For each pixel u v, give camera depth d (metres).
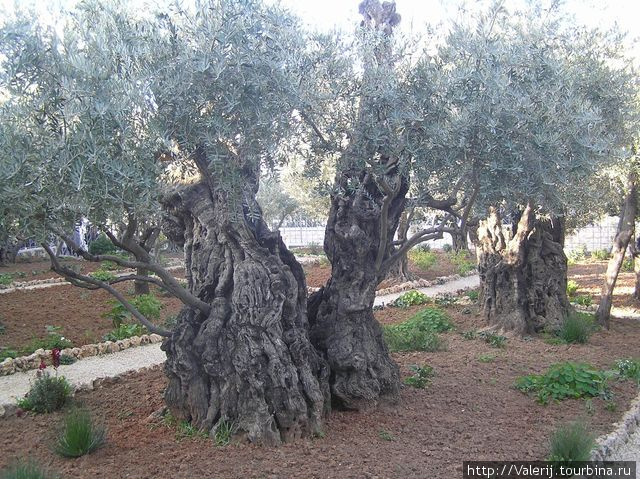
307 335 6.28
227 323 5.84
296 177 8.36
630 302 14.75
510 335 10.80
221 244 6.11
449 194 6.34
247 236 6.01
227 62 4.84
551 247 11.28
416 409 6.66
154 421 6.23
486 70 5.39
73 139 4.26
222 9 4.91
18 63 4.34
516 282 11.06
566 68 6.27
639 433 6.42
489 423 6.31
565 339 10.44
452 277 20.23
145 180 4.51
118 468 5.15
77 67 4.36
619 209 13.19
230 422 5.71
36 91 4.52
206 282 6.13
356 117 5.95
